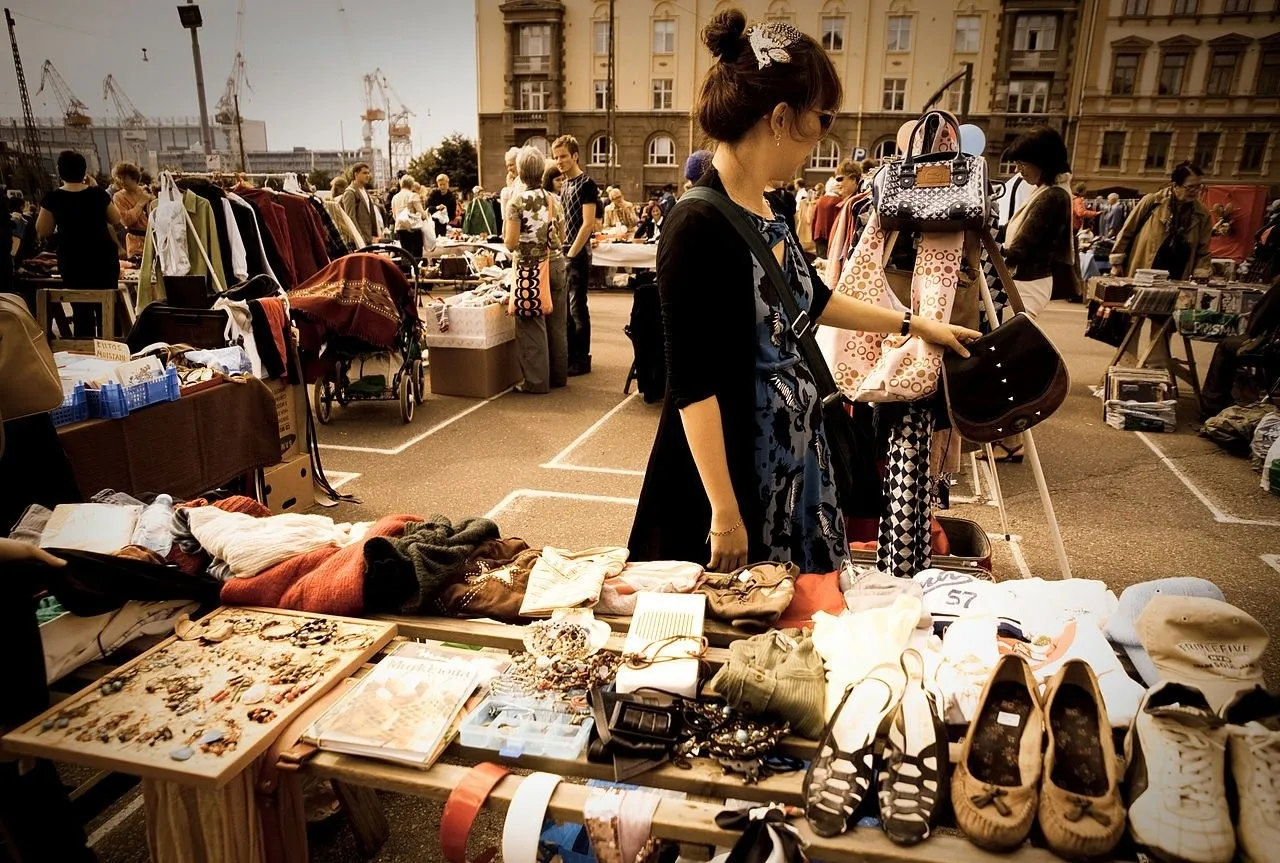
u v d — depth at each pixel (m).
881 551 2.61
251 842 1.46
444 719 1.49
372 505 4.49
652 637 1.71
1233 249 17.02
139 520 2.17
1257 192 16.78
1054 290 4.48
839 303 2.13
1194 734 1.20
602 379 7.71
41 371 1.89
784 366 1.77
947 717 1.46
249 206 6.63
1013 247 4.38
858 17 44.69
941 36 44.28
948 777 1.29
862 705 1.42
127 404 3.08
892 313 2.20
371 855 2.03
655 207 15.59
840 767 1.33
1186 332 6.06
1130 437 5.80
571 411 6.50
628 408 6.61
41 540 2.03
